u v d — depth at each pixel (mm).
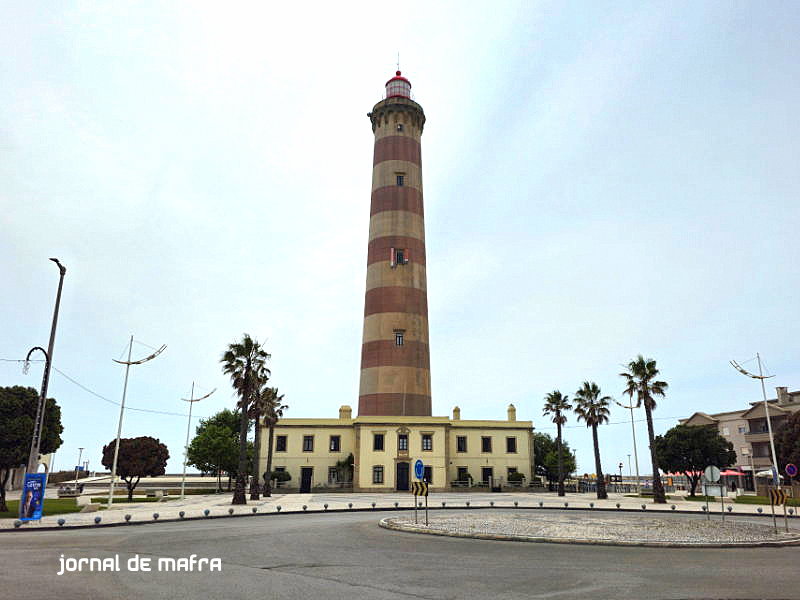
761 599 10648
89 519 27047
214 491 71312
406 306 66938
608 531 21641
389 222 70188
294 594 10633
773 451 46125
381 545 18000
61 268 27984
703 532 21734
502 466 66062
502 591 11203
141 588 11000
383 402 63781
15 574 12258
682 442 62531
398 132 74250
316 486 64312
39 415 26266
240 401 43875
